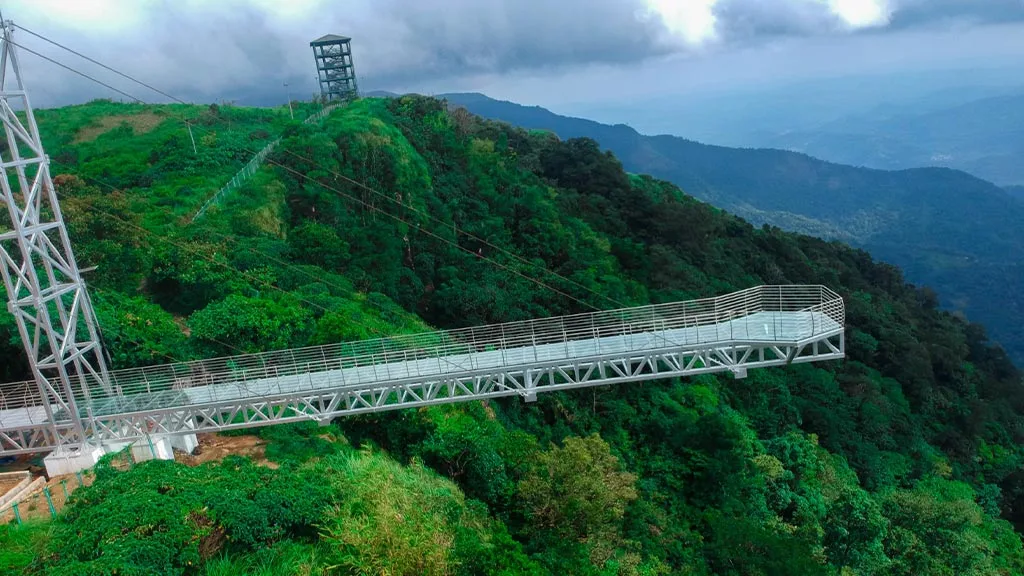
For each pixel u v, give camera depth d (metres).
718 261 69.88
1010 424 64.12
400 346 33.91
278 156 54.12
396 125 68.50
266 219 45.38
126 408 25.25
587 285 51.91
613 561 25.52
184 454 25.88
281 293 37.16
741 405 49.81
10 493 22.20
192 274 36.25
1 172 21.25
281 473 19.30
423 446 27.73
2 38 21.62
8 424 24.64
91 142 58.66
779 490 39.50
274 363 31.11
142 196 45.16
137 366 30.16
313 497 17.98
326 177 52.62
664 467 38.28
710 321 30.52
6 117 22.22
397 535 16.09
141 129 61.94
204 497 16.78
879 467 48.09
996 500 53.31
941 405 59.56
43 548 15.95
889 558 36.97
